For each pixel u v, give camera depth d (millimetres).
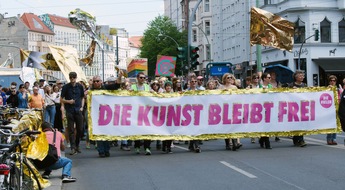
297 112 13312
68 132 13078
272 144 14109
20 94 18547
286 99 13273
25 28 112688
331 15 45688
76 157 12469
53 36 126438
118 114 12336
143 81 13203
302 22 45656
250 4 57125
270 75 15133
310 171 9422
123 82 13969
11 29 113062
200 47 86875
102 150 12344
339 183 8281
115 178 9312
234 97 12977
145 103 12484
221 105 12906
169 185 8508
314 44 45156
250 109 13070
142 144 15305
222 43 73062
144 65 34812
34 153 7484
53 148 8789
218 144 14641
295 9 45406
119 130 12344
